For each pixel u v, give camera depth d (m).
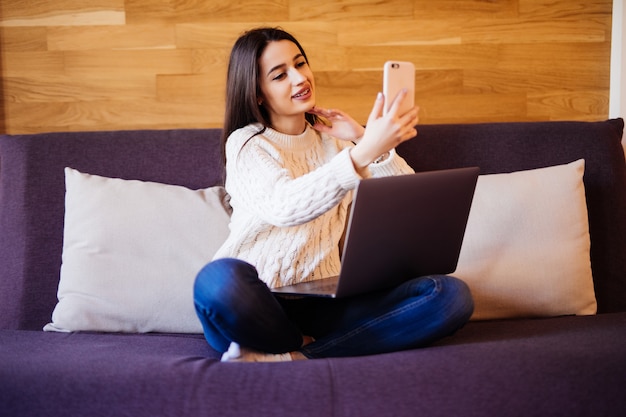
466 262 1.84
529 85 2.41
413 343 1.43
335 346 1.48
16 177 2.00
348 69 2.37
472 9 2.37
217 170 2.02
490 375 1.27
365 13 2.36
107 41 2.34
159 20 2.33
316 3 2.35
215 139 2.04
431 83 2.39
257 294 1.40
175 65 2.35
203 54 2.35
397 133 1.43
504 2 2.37
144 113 2.37
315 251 1.69
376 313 1.45
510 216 1.87
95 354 1.46
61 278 1.83
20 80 2.34
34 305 1.91
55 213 1.97
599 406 1.25
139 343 1.64
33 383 1.29
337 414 1.22
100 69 2.34
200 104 2.36
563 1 2.38
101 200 1.87
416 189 1.38
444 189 1.43
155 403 1.25
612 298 1.97
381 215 1.35
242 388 1.25
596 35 2.40
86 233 1.83
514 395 1.25
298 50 1.80
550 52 2.40
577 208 1.89
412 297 1.42
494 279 1.82
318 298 1.64
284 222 1.51
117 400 1.26
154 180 2.01
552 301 1.82
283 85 1.73
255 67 1.73
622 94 2.35
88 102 2.35
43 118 2.36
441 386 1.25
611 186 2.03
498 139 2.06
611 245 2.00
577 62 2.40
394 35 2.37
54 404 1.27
